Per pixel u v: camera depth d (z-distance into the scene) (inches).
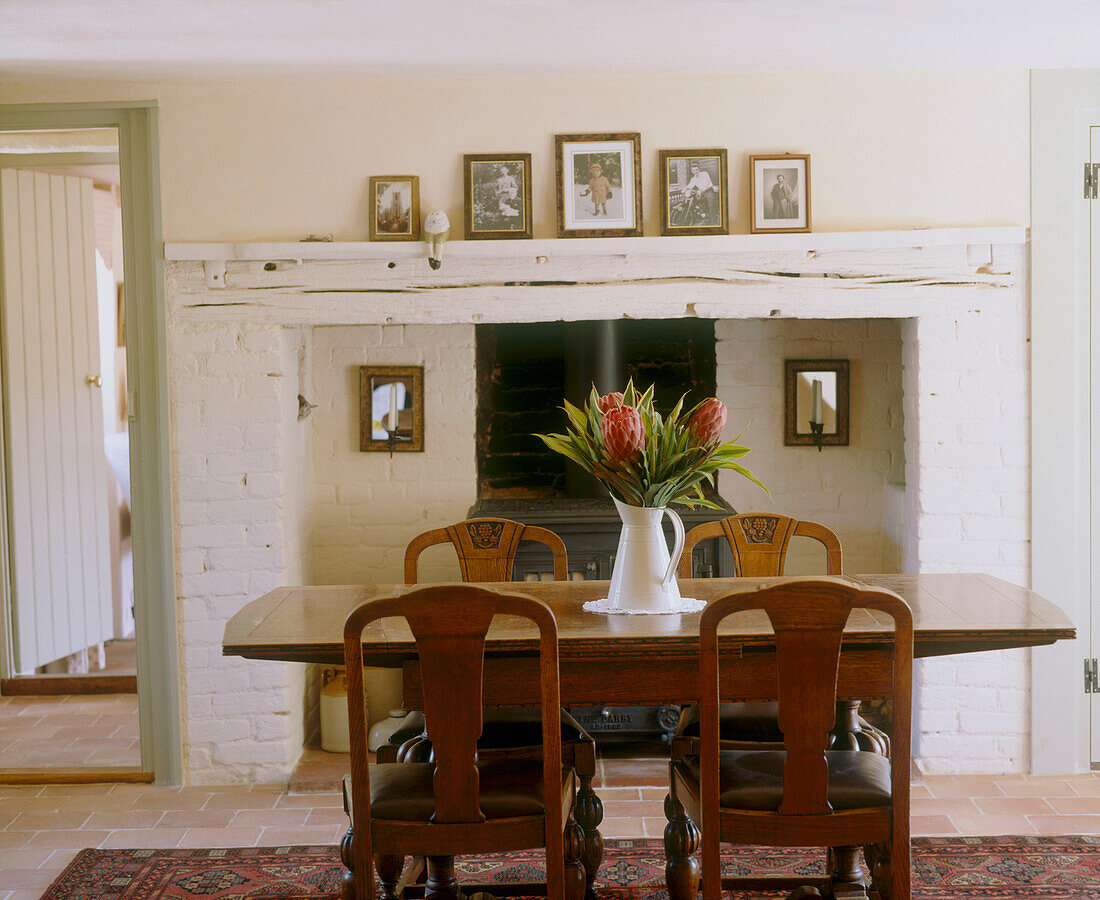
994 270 131.8
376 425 158.1
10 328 167.0
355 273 132.6
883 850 80.2
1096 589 134.1
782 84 131.1
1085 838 114.0
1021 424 133.1
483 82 131.1
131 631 204.8
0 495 167.9
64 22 109.0
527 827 76.7
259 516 135.0
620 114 131.6
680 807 89.9
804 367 155.8
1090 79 130.2
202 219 132.3
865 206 132.1
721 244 130.3
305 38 115.6
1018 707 134.3
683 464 89.8
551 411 164.2
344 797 82.5
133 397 133.4
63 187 176.7
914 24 114.0
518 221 131.3
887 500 154.3
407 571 110.7
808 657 72.9
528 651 81.1
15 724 158.4
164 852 113.7
